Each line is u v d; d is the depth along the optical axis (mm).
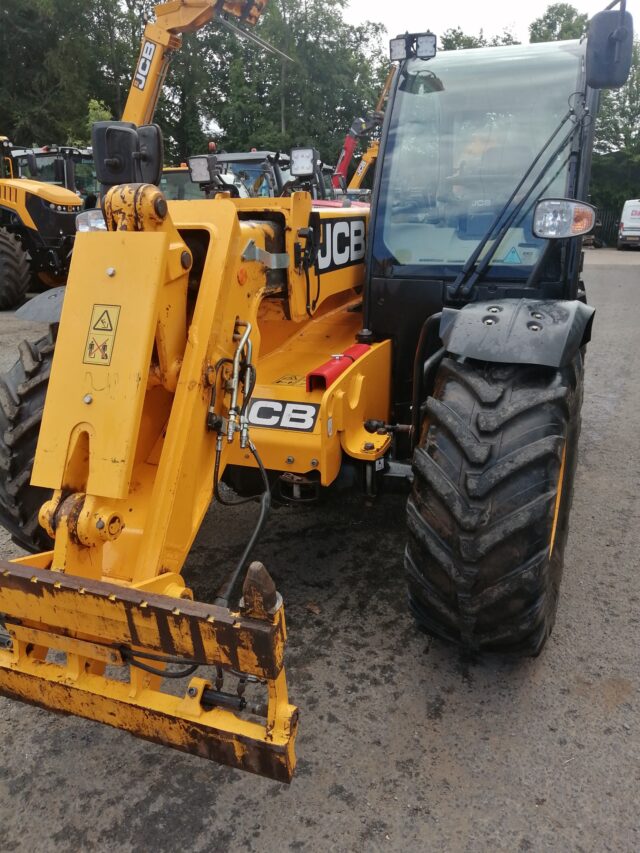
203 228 1968
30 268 10078
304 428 2463
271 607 1494
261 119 25281
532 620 2082
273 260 2293
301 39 25109
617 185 30609
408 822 1840
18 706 2283
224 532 3406
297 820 1854
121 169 2082
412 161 2934
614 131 30266
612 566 3074
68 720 2219
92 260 1778
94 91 25844
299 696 2301
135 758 2072
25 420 2422
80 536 1697
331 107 26469
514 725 2164
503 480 2027
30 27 23656
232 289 2020
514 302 2416
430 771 1999
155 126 2025
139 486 2027
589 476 4066
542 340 2152
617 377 6309
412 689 2328
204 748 1662
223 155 8227
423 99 2947
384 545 3260
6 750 2102
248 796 1931
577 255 2693
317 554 3191
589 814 1855
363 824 1837
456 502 2037
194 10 6234
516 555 2012
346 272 2965
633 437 4715
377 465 2635
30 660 1834
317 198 4668
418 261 2918
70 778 2002
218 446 1994
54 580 1667
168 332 1833
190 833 1825
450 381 2270
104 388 1725
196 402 1911
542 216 2400
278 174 7820
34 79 23594
